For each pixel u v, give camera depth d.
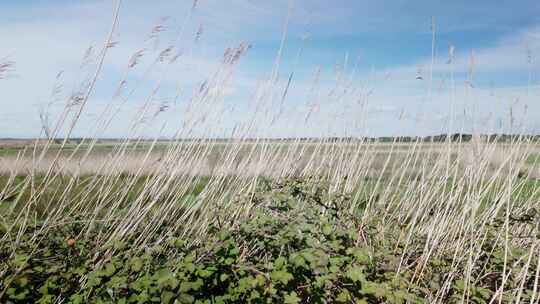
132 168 3.20
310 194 2.83
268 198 2.88
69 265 2.39
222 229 2.39
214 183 3.43
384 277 2.33
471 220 2.46
